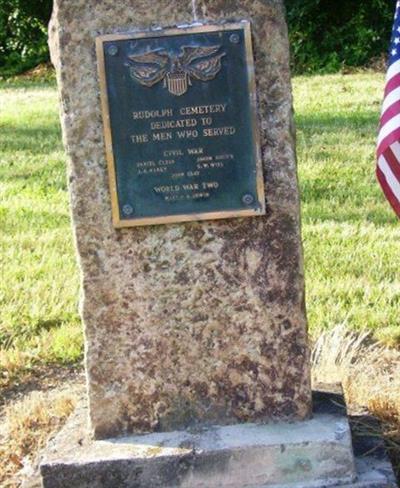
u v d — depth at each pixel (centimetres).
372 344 556
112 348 423
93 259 419
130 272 420
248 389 424
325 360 511
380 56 1719
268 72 409
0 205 820
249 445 407
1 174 933
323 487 405
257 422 425
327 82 1473
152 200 415
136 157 414
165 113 412
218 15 408
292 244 417
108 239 418
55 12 411
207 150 413
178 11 409
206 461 407
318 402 438
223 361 423
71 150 413
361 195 807
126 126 412
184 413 426
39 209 809
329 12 1742
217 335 422
